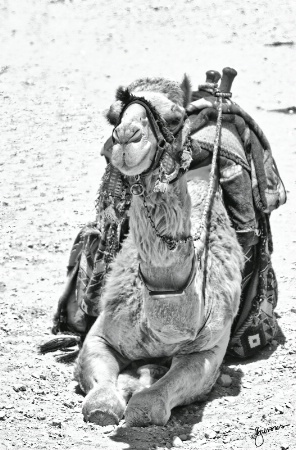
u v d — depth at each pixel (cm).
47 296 1412
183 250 909
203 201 1099
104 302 1067
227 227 1114
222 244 1089
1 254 1620
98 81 2909
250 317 1170
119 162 859
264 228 1191
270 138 2353
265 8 3619
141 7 3697
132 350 1048
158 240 896
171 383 980
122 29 3441
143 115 869
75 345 1230
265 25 3419
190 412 1012
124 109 894
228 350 1195
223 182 1144
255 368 1147
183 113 898
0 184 2044
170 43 3253
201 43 3238
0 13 3653
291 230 1741
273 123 2473
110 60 3108
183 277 920
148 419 952
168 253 898
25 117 2589
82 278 1171
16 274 1522
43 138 2405
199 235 970
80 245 1202
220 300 1054
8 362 1140
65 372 1119
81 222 1798
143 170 866
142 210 894
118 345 1054
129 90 920
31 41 3334
